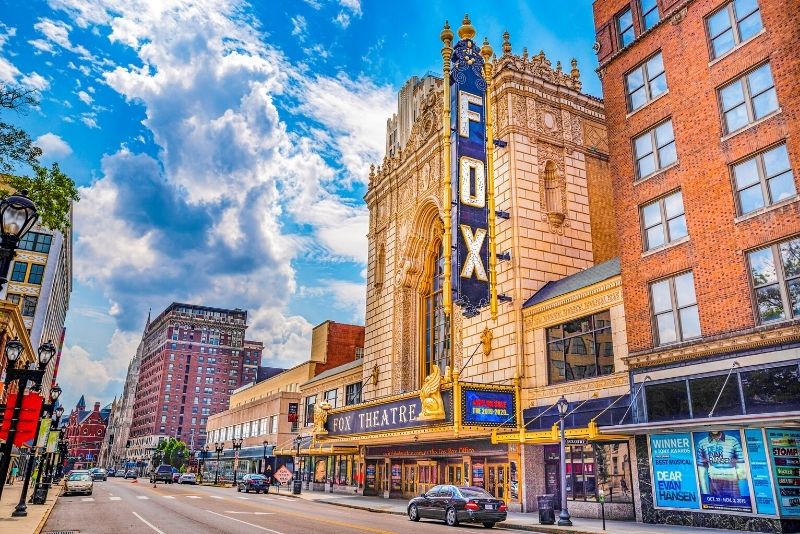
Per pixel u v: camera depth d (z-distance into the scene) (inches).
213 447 4101.9
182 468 4311.0
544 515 839.7
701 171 868.0
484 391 1095.6
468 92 1285.7
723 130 851.4
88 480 1630.2
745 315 766.5
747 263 782.5
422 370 1601.9
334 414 1584.6
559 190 1348.4
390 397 1306.6
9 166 702.5
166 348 7445.9
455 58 1300.4
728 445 750.5
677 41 947.3
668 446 829.2
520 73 1378.0
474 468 1243.2
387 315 1760.6
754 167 802.8
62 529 711.1
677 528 759.7
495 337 1243.2
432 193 1616.6
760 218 773.3
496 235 1299.2
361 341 2805.1
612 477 936.3
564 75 1453.0
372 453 1734.7
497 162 1355.8
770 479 693.9
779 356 703.7
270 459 2822.3
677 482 808.9
